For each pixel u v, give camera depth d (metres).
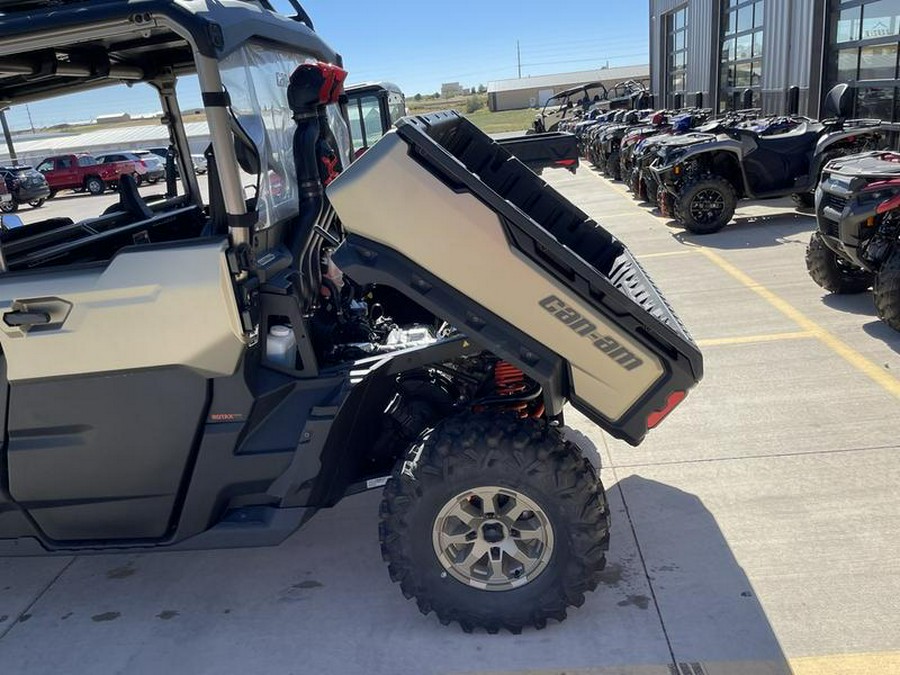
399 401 3.24
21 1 2.51
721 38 19.31
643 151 11.97
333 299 3.42
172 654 2.85
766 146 9.56
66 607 3.20
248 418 2.79
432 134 2.90
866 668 2.48
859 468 3.68
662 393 2.62
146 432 2.82
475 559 2.71
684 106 23.19
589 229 3.71
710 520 3.39
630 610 2.85
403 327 3.71
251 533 2.83
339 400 2.73
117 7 2.46
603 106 23.17
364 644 2.80
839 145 9.61
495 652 2.70
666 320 2.75
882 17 11.56
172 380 2.76
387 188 2.52
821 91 13.51
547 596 2.70
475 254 2.53
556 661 2.63
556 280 2.53
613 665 2.59
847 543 3.12
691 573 3.04
